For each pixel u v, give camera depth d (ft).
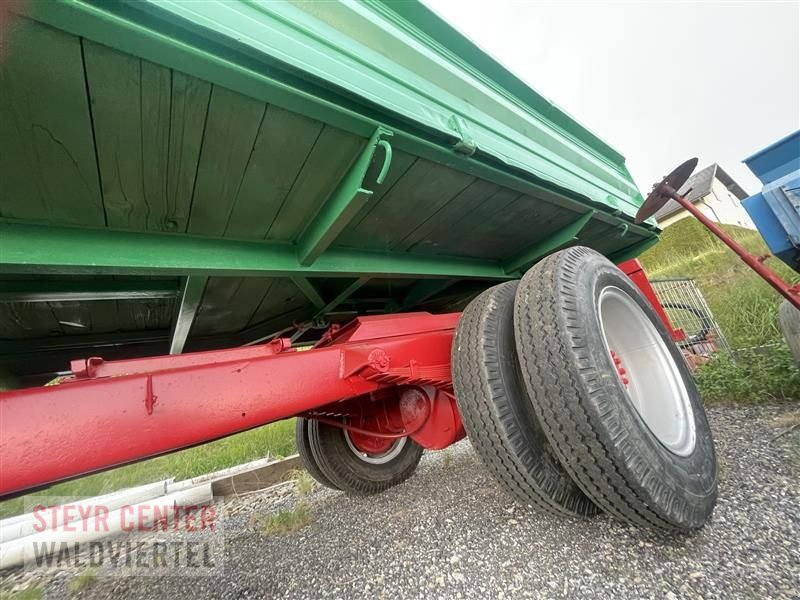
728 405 9.25
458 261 7.94
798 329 8.63
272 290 6.98
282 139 3.68
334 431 9.25
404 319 6.47
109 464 3.28
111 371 3.94
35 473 2.89
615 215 8.81
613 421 4.19
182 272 4.43
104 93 2.73
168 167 3.52
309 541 6.84
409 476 9.66
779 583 3.48
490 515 6.03
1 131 2.68
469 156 4.95
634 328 6.66
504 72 7.06
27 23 2.16
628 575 3.99
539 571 4.37
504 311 5.98
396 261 6.65
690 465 4.85
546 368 4.61
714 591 3.53
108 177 3.38
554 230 8.01
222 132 3.39
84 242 3.76
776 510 4.58
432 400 6.75
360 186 4.12
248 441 17.89
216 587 6.07
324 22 3.90
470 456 10.58
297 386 4.68
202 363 4.48
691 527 4.22
